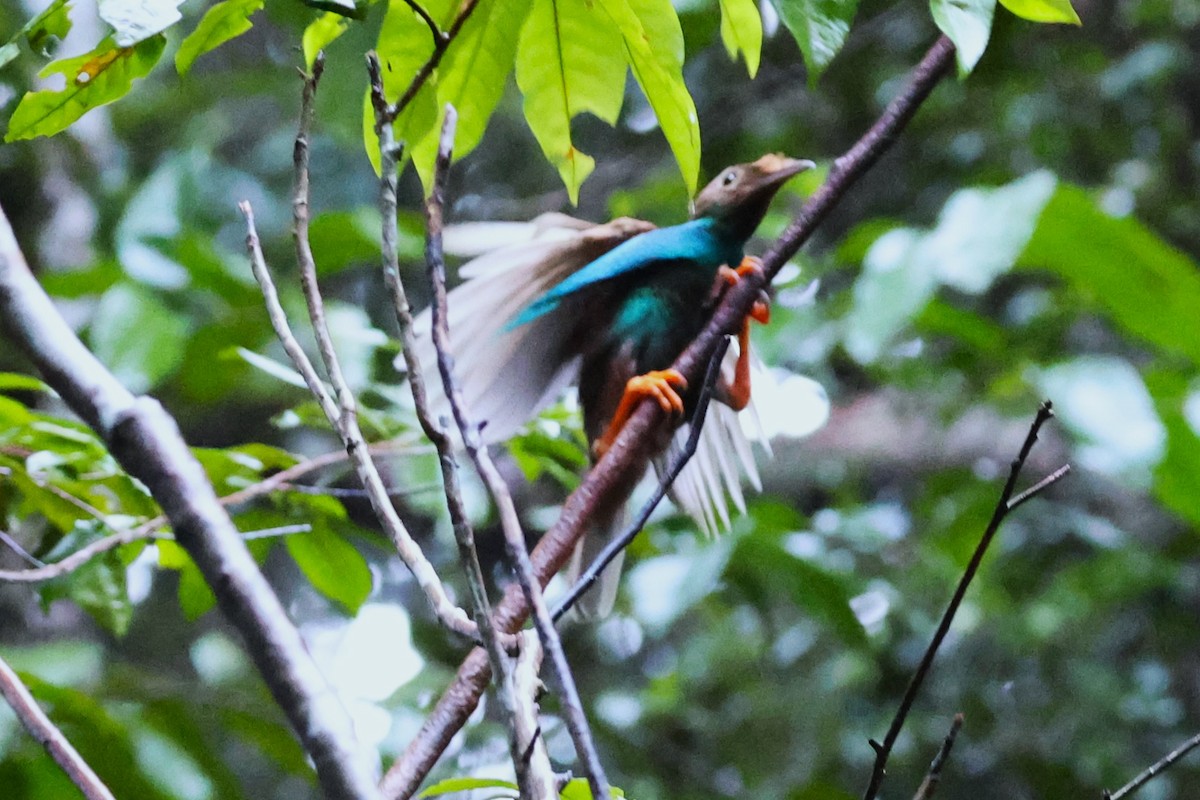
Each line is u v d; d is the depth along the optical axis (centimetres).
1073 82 1506
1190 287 873
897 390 1463
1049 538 1399
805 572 1009
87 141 1399
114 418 336
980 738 1374
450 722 417
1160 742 1373
